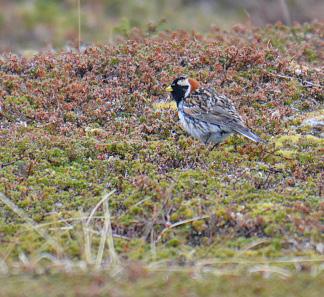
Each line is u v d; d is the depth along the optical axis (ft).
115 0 97.25
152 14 94.73
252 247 37.17
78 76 57.26
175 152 45.91
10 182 42.75
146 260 36.14
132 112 52.03
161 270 35.19
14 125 49.39
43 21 92.94
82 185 42.75
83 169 44.65
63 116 51.01
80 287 33.96
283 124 50.57
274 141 48.42
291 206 40.34
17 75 56.18
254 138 45.65
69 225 38.81
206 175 43.34
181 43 61.46
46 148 46.37
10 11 95.61
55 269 35.37
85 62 57.52
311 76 57.06
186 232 38.32
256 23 89.61
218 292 33.55
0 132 48.16
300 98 54.39
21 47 81.76
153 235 38.29
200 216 39.09
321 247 36.96
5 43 84.48
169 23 76.95
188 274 34.88
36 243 37.37
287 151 46.88
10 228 38.58
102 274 34.88
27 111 51.19
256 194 41.47
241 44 63.16
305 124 50.80
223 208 39.60
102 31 83.61
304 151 47.06
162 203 40.04
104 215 39.50
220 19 91.71
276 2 91.15
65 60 58.70
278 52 60.95
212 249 36.99
